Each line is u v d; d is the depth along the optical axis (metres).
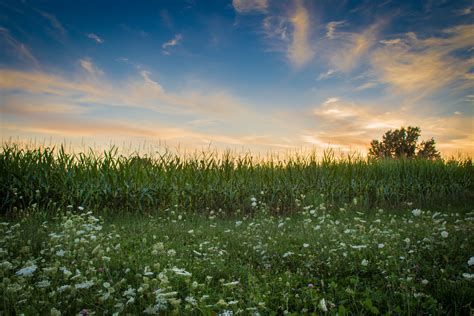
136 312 2.99
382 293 3.45
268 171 11.49
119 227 7.27
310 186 11.12
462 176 13.42
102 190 9.24
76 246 4.69
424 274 3.99
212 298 3.30
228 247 5.72
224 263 4.74
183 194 9.91
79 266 4.04
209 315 2.76
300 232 6.46
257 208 10.08
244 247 5.61
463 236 5.27
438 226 6.07
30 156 9.44
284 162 11.98
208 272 4.30
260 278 4.11
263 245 5.50
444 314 3.00
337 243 5.20
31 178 9.05
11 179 8.85
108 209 8.99
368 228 6.77
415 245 4.95
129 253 4.93
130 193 9.50
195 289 3.53
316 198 10.35
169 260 4.42
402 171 12.65
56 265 3.58
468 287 3.39
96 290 3.25
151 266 4.21
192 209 9.96
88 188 9.13
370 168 12.51
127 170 9.78
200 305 2.93
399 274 3.97
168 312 2.97
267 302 3.30
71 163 9.60
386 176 12.09
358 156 13.04
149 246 5.58
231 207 10.21
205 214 9.37
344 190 11.30
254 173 11.37
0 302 3.01
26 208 8.42
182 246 5.53
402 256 4.37
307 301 3.37
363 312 3.12
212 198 10.27
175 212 9.20
